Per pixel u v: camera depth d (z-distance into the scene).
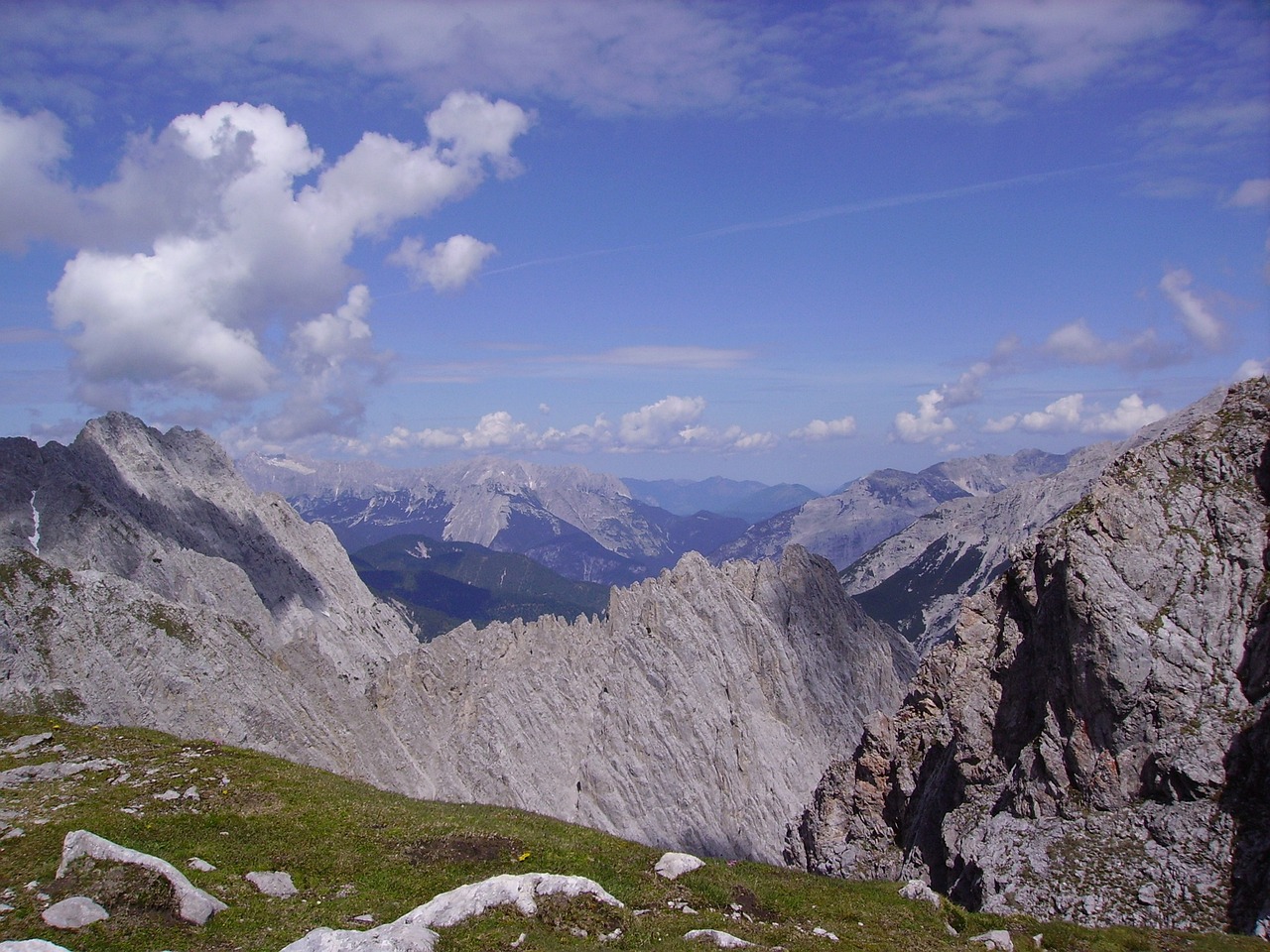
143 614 112.12
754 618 160.12
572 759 137.38
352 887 37.06
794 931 36.00
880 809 91.06
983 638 88.81
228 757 54.03
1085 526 78.94
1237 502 76.69
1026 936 40.28
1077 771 68.75
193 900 31.86
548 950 30.12
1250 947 41.50
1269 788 59.44
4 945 25.25
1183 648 69.00
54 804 42.81
